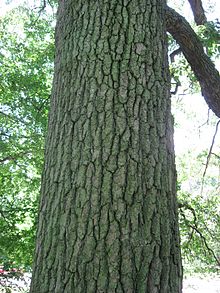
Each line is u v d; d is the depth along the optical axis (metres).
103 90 2.36
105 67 2.42
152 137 2.31
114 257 2.00
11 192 8.33
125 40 2.52
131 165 2.19
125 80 2.39
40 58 9.24
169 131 2.43
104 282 1.96
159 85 2.49
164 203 2.20
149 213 2.12
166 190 2.24
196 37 5.40
